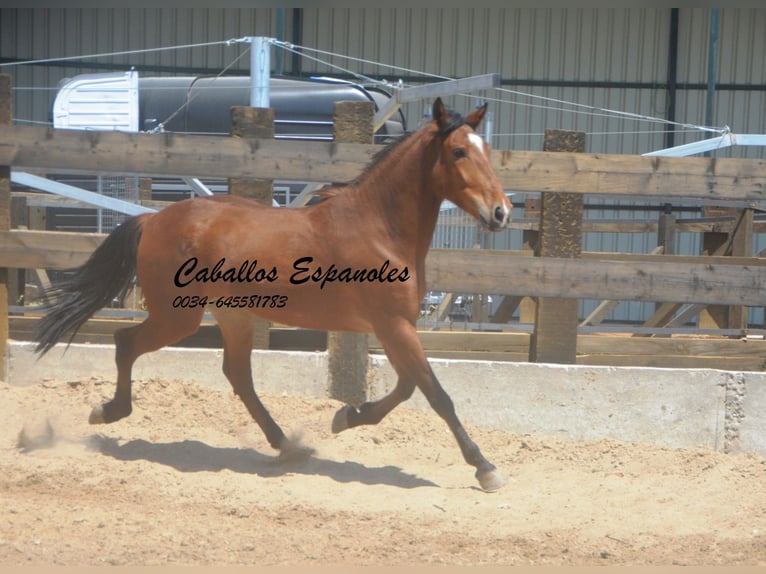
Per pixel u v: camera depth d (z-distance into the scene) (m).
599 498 7.98
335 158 10.17
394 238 8.01
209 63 30.97
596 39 31.06
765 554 6.68
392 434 9.62
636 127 31.14
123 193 14.32
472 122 7.91
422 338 11.67
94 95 17.78
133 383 10.18
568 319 10.40
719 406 9.73
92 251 10.35
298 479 8.18
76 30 30.75
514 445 9.55
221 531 6.74
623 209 29.42
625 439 9.81
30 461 8.20
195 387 10.23
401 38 31.16
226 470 8.34
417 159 7.96
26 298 14.19
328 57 31.09
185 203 8.54
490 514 7.45
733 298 10.26
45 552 6.11
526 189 10.20
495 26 31.14
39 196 14.96
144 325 8.60
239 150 10.16
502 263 10.19
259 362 10.31
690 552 6.70
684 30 30.81
